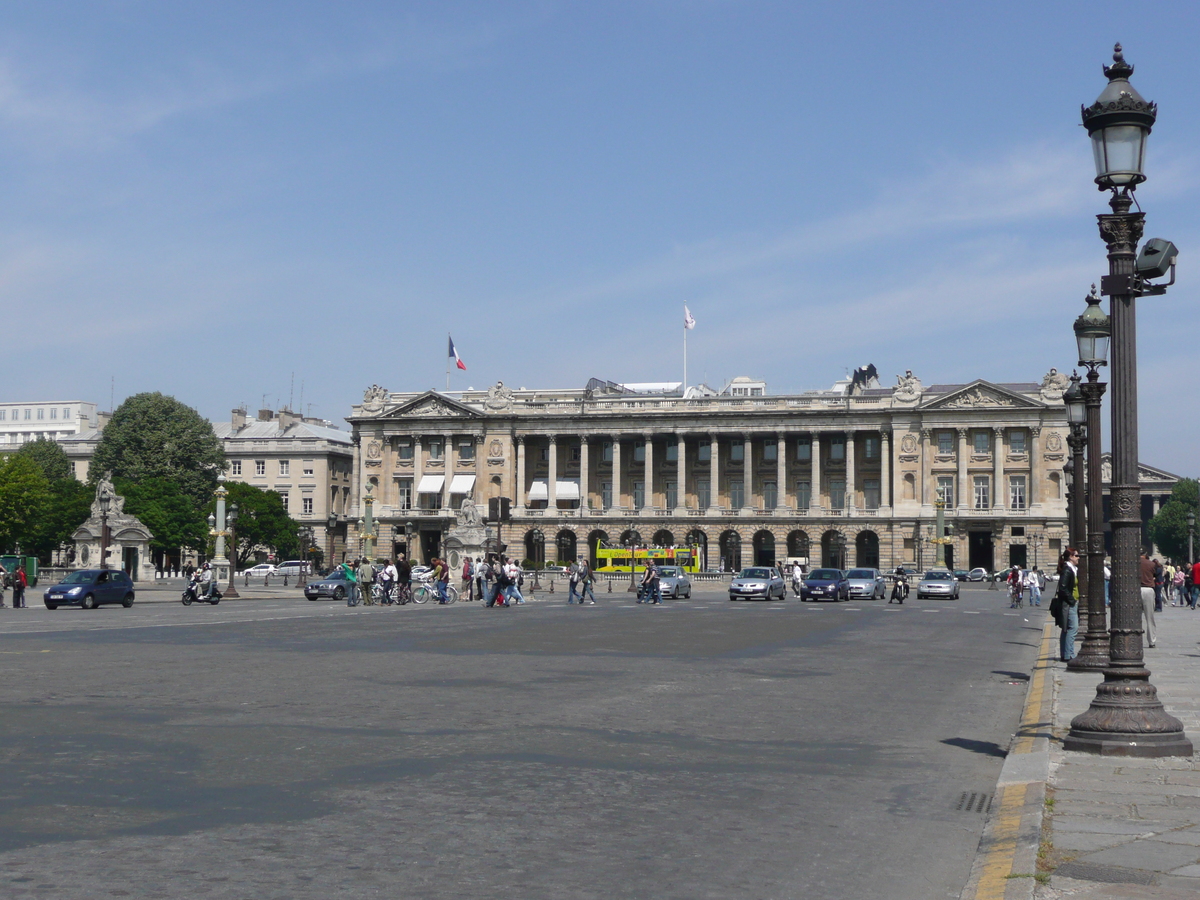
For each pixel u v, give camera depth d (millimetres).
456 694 23562
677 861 10992
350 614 60875
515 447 172500
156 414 153625
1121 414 16672
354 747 16812
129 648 35188
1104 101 16625
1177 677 27609
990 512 155375
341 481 195625
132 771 14805
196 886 9859
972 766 16438
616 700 23062
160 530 141875
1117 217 16656
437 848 11234
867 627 52031
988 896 9578
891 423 160250
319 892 9758
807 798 13992
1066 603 32562
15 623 50625
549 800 13461
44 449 173625
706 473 170500
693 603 84312
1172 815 12555
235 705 21375
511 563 77000
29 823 12008
